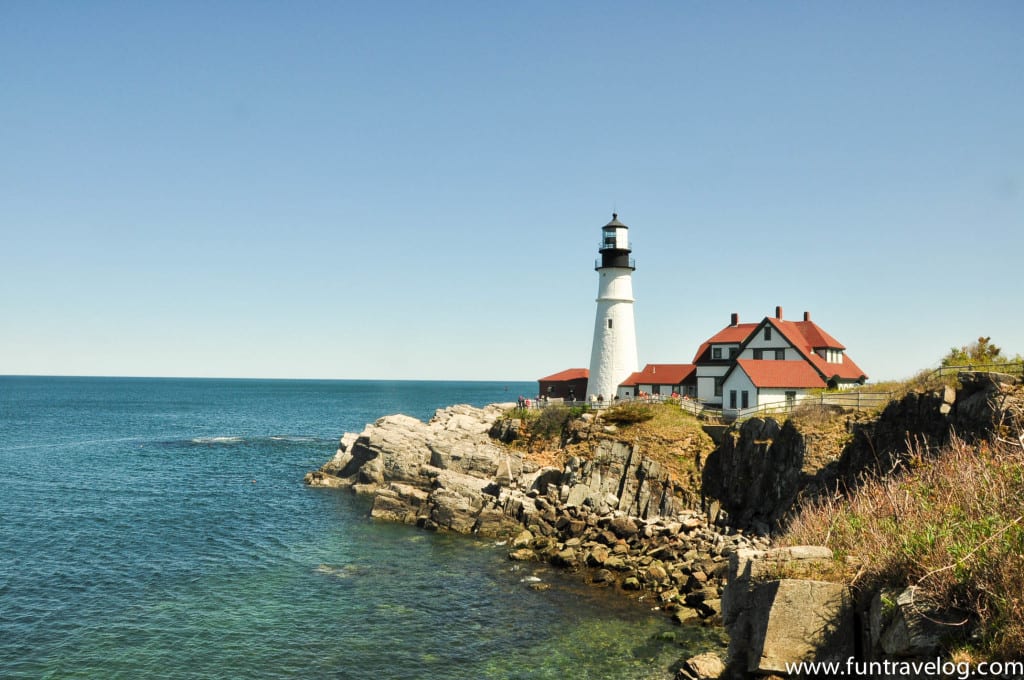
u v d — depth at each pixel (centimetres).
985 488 1536
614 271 7869
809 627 1612
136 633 3123
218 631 3153
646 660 2852
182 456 8944
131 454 9081
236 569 4059
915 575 1446
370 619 3303
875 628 1482
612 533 4528
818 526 2028
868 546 1666
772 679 1591
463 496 5188
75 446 9962
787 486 4566
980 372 3516
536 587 3738
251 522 5247
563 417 6488
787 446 4709
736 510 4975
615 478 5319
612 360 7831
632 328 7969
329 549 4516
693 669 2227
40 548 4406
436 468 5966
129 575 3919
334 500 6128
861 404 4697
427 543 4681
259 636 3105
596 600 3544
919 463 2025
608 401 7400
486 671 2770
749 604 1764
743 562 1839
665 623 3228
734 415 6075
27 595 3566
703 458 5344
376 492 5662
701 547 4169
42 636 3077
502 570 4072
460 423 7194
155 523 5150
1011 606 1223
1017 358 4188
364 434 6806
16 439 10875
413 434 6556
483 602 3525
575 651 2945
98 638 3066
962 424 3450
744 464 5047
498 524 4928
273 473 7644
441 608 3444
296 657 2902
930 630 1334
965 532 1431
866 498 1962
